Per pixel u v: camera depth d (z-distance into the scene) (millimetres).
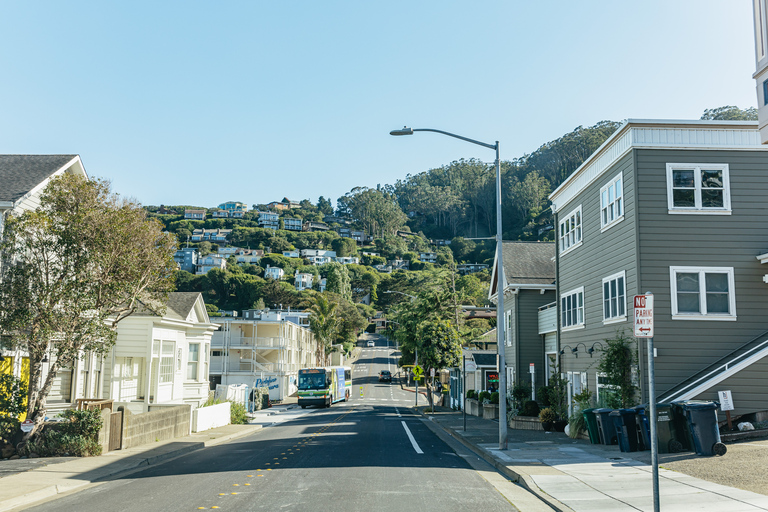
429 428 28703
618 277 22281
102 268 17875
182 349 30172
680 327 20188
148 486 12234
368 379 95875
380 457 16672
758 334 20109
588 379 25547
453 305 53500
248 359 65312
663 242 20578
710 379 18781
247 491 11359
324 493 11148
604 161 23828
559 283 30250
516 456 16656
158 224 19094
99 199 18375
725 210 20578
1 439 16594
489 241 197375
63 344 17156
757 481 11617
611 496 10984
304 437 22812
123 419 18141
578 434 22562
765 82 12797
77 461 15523
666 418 15844
